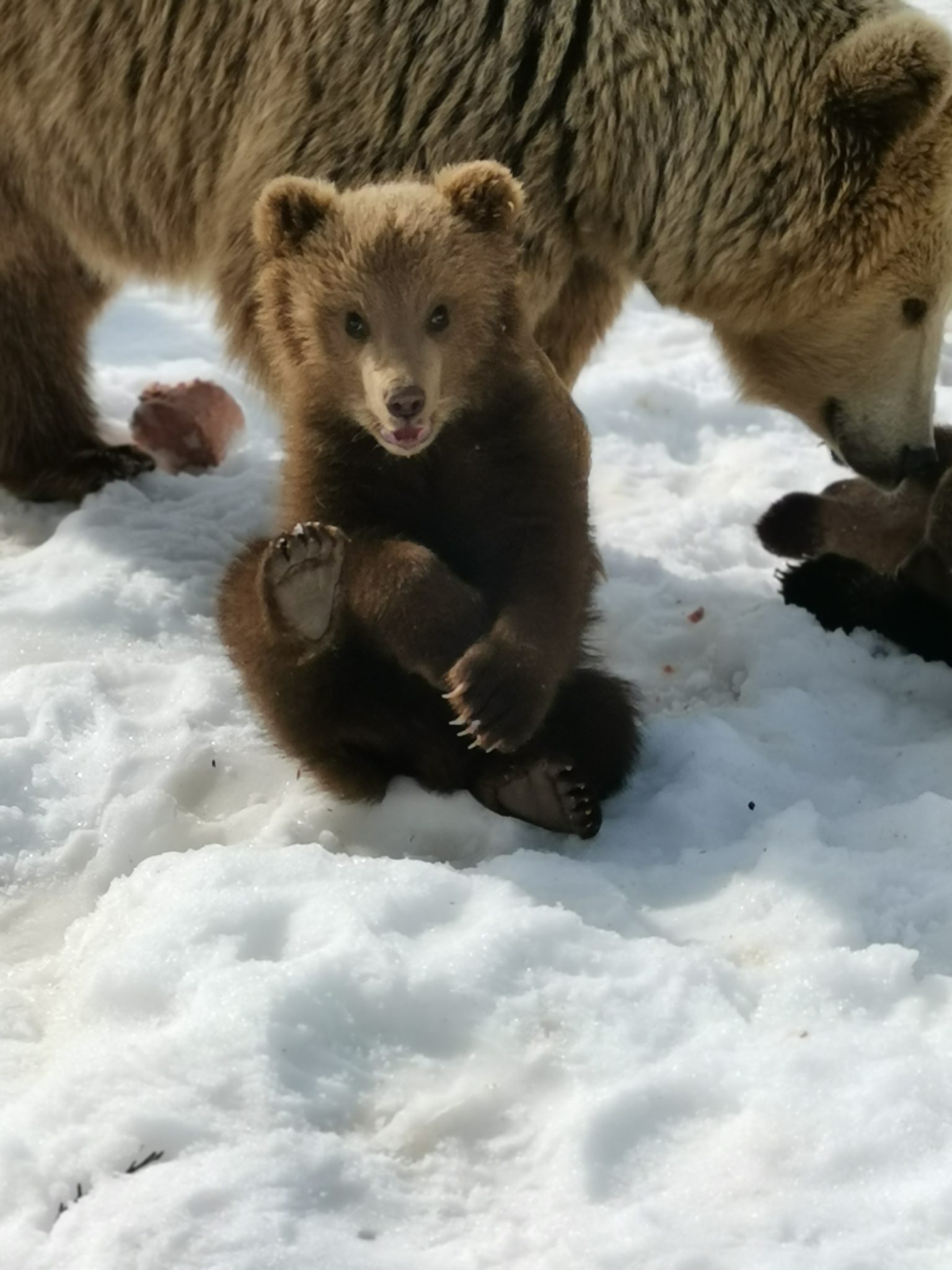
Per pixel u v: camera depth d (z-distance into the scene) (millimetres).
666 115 2195
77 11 2336
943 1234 1431
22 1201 1468
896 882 1767
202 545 2422
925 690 2158
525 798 1863
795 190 2215
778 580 2447
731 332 2426
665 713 2160
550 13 2158
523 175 2193
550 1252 1434
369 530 1874
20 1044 1644
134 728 2033
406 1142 1526
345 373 1828
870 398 2352
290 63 2213
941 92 2127
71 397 2676
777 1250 1424
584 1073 1563
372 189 1901
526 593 1838
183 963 1644
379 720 1901
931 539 2160
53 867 1881
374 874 1731
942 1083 1526
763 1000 1633
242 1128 1513
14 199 2502
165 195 2379
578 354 2445
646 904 1771
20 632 2195
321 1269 1416
